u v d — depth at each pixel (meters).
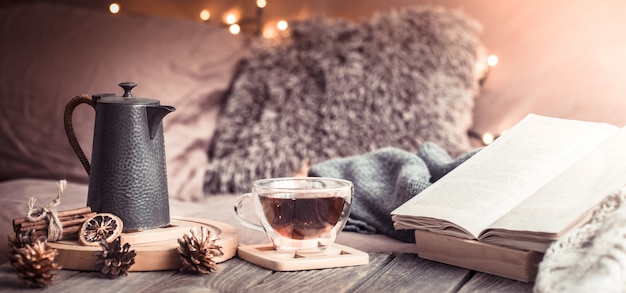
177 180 2.16
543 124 1.40
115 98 1.31
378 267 1.26
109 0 2.99
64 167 2.15
